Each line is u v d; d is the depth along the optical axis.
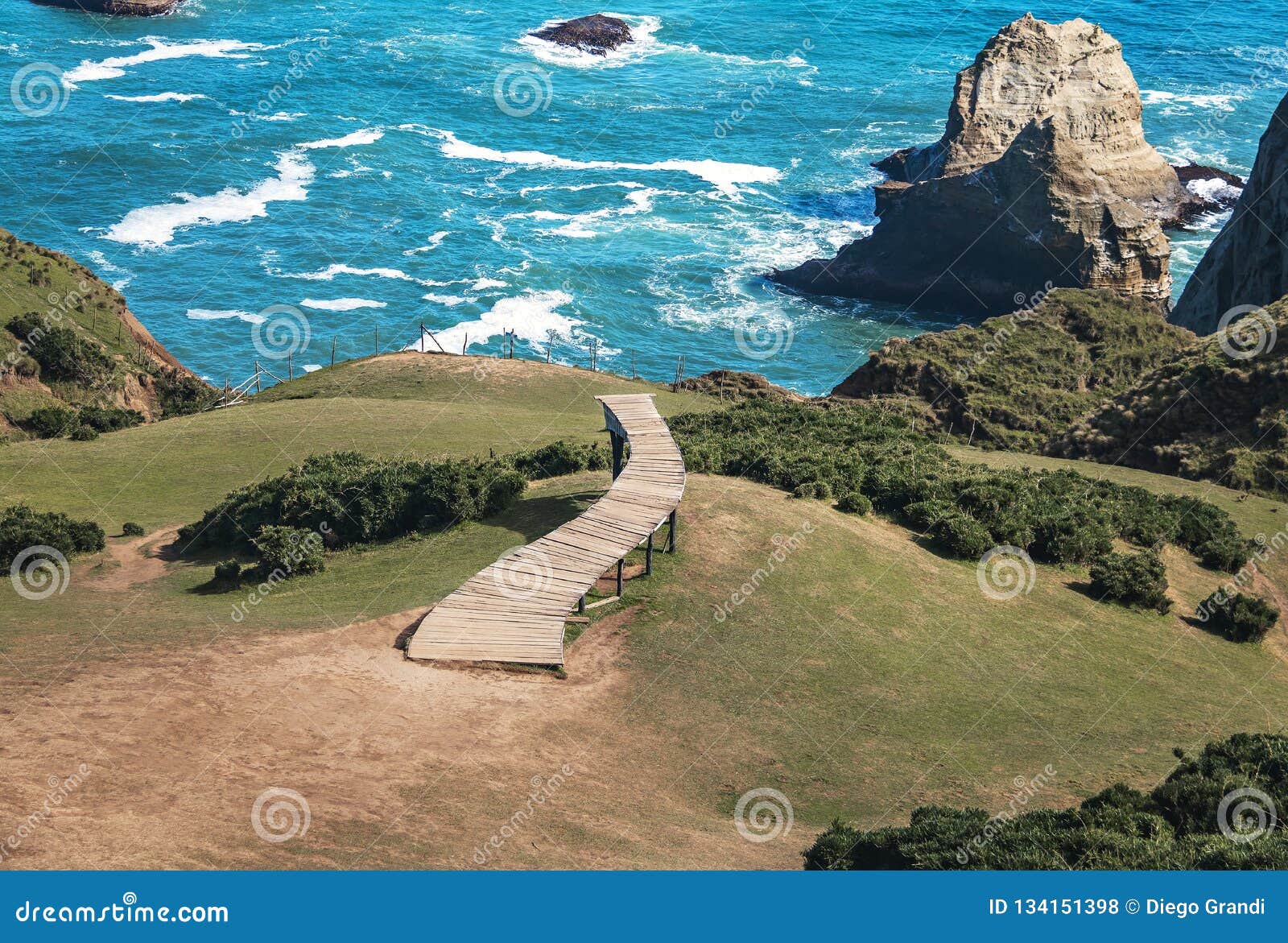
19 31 194.00
